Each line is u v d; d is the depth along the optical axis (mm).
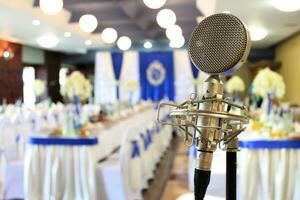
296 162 2797
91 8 7039
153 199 3637
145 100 10203
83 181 2953
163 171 4859
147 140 4207
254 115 4414
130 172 3365
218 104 707
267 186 2814
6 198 3479
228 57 690
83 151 2967
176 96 9969
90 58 11633
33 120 5215
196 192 727
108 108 5961
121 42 6504
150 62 10273
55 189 2969
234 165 810
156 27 8539
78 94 4414
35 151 3021
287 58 7375
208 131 696
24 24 6957
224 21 696
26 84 10375
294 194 2803
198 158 725
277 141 2795
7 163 3504
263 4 2896
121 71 10500
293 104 6098
